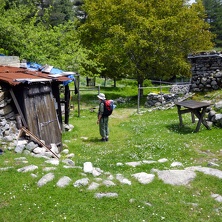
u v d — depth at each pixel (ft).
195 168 24.54
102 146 38.50
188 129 42.09
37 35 69.15
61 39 78.48
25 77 34.24
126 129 47.93
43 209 18.65
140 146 35.32
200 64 65.05
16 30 64.59
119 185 21.75
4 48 65.26
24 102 32.78
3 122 30.96
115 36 81.25
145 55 82.99
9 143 30.22
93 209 18.62
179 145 34.04
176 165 26.55
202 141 35.35
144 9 83.30
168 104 65.16
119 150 35.06
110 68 92.73
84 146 38.83
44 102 36.22
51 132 36.86
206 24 104.83
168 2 84.02
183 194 20.57
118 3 85.76
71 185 21.40
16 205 19.04
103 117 40.68
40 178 22.40
